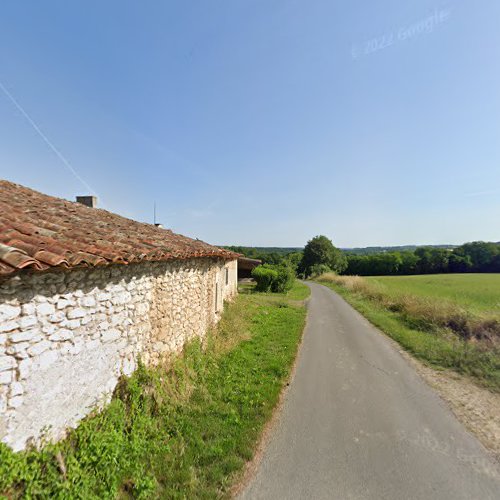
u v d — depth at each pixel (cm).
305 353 811
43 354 306
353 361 747
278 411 496
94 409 377
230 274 1548
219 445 390
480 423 463
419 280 3375
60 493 279
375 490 324
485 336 848
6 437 265
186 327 685
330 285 3216
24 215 419
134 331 475
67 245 334
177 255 555
